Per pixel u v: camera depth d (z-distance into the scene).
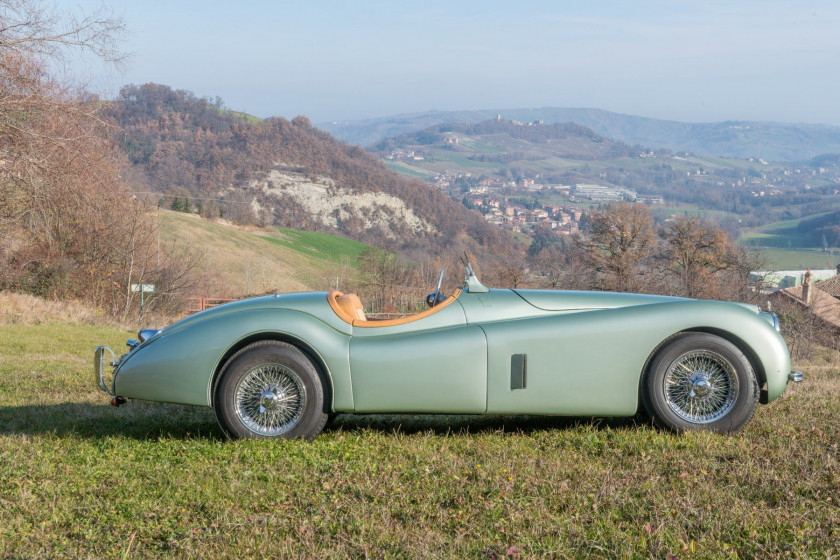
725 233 47.69
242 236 96.62
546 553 2.68
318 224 166.75
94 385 7.50
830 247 186.62
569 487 3.45
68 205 24.05
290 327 4.47
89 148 20.97
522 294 4.75
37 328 17.62
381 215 172.88
